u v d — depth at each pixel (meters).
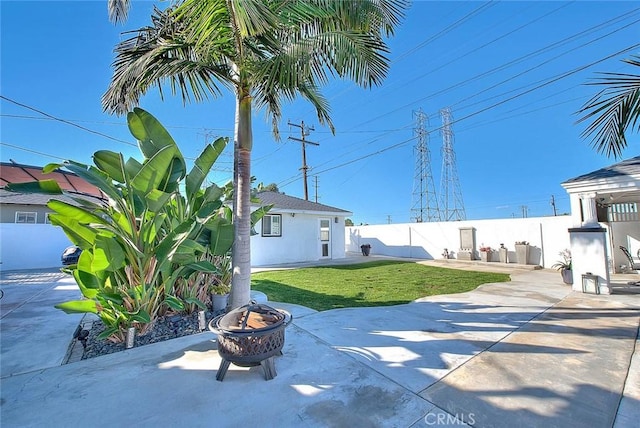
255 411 2.32
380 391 2.59
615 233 9.52
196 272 5.04
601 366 3.04
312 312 5.10
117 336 3.76
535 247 12.23
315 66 4.79
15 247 11.98
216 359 3.28
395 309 5.30
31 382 2.78
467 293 6.71
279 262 13.27
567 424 2.13
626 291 6.68
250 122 4.74
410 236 17.12
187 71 4.54
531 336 3.92
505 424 2.14
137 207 3.76
